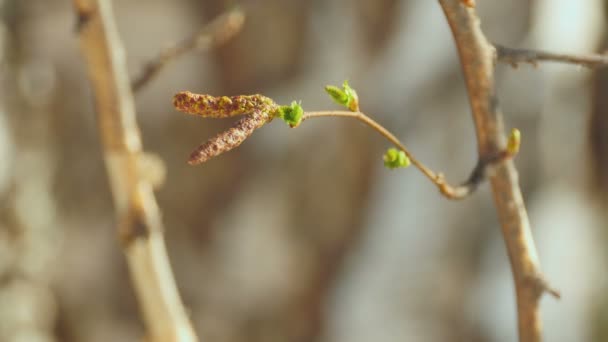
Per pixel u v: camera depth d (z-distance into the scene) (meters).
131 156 0.63
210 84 1.41
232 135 0.50
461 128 1.48
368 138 1.47
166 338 0.64
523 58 0.56
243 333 1.48
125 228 0.63
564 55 0.56
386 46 1.45
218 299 1.47
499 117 0.55
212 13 1.38
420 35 1.45
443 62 1.46
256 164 1.47
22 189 1.26
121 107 0.63
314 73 1.44
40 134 1.29
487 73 0.55
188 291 1.45
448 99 1.47
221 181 1.46
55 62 1.30
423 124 1.47
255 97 0.51
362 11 1.43
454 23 0.55
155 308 0.64
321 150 1.47
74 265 1.37
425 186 1.48
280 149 1.46
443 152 1.48
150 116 1.39
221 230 1.47
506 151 0.55
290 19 1.41
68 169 1.35
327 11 1.42
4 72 1.23
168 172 1.43
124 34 1.32
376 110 1.47
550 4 1.46
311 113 0.52
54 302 1.34
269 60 1.42
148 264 0.63
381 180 1.48
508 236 0.56
